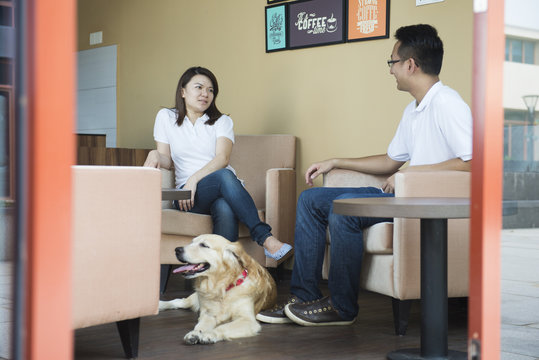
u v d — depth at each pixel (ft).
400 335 8.12
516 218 20.11
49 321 2.95
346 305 8.63
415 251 7.95
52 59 2.91
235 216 10.32
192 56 15.66
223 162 11.06
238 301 8.18
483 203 3.69
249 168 12.85
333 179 10.46
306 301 8.89
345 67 12.67
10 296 2.98
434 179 7.77
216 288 8.03
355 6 12.42
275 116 13.91
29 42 2.88
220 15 14.98
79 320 5.81
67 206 2.98
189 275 7.77
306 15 13.20
